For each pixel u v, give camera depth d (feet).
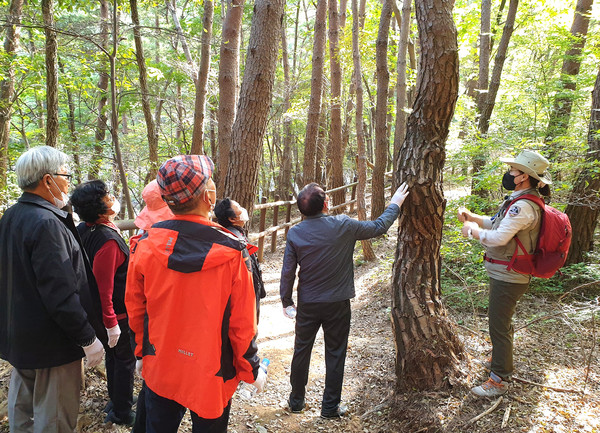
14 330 6.53
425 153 9.47
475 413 8.80
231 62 20.43
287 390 11.43
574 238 15.25
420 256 9.91
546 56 29.78
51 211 6.72
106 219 8.45
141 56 24.81
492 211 16.62
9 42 26.21
